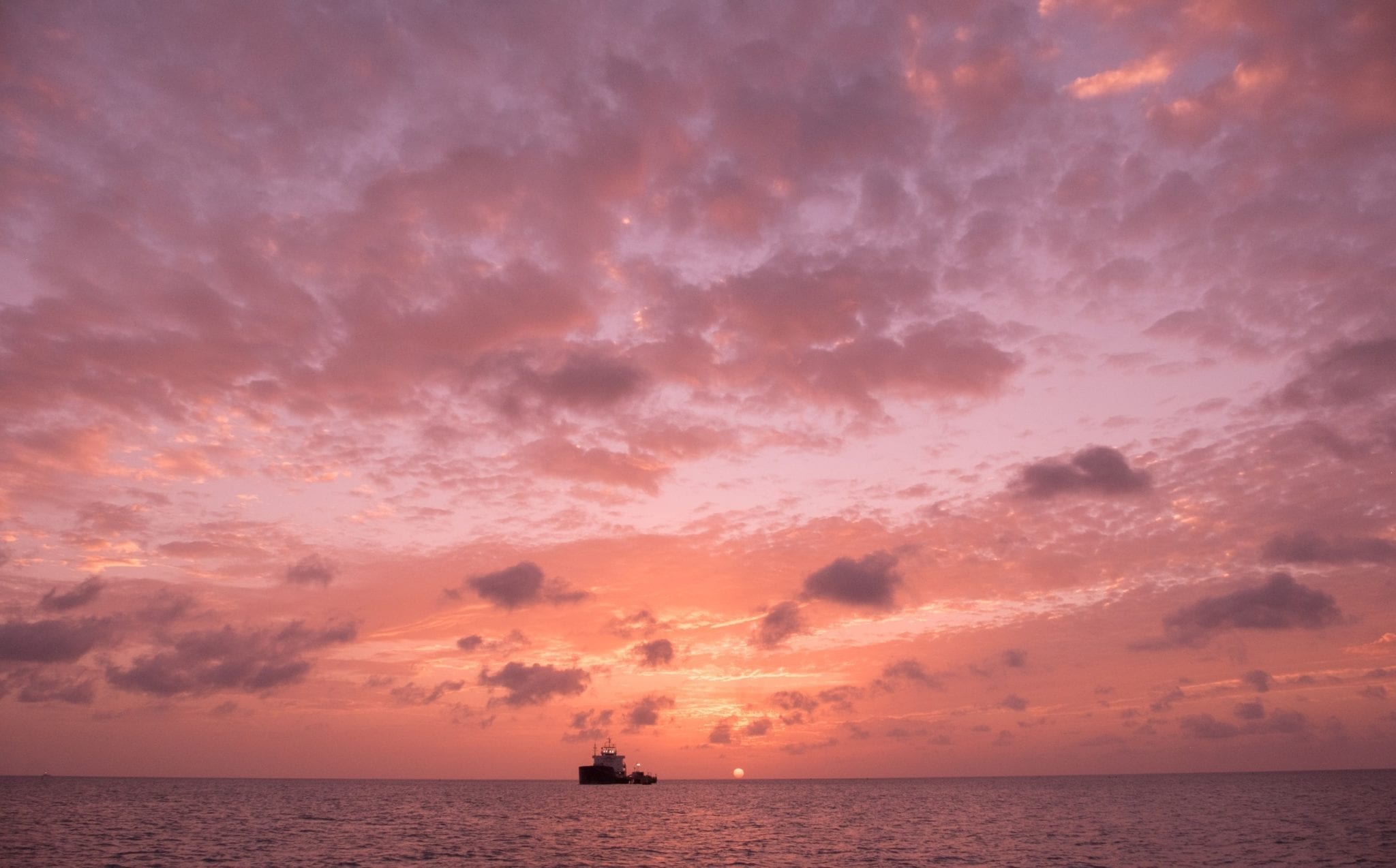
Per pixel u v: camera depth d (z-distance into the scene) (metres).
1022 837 121.38
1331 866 86.62
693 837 127.31
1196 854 97.88
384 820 161.00
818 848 111.19
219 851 105.69
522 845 115.75
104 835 123.50
